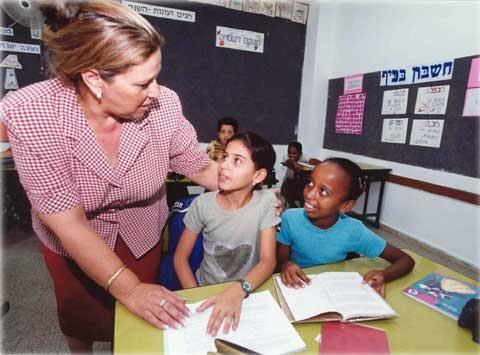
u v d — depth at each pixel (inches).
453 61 98.0
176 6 137.3
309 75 161.2
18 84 124.1
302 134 168.4
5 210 102.0
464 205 97.1
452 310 28.4
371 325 26.1
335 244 40.8
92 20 21.7
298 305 27.7
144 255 39.8
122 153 31.1
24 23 77.4
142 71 23.6
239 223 39.7
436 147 105.1
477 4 91.0
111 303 39.8
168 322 24.7
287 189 141.3
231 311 26.3
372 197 134.0
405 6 115.1
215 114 153.4
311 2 156.3
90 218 33.8
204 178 42.8
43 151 25.8
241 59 152.2
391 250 37.5
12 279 79.2
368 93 133.9
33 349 55.4
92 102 27.1
